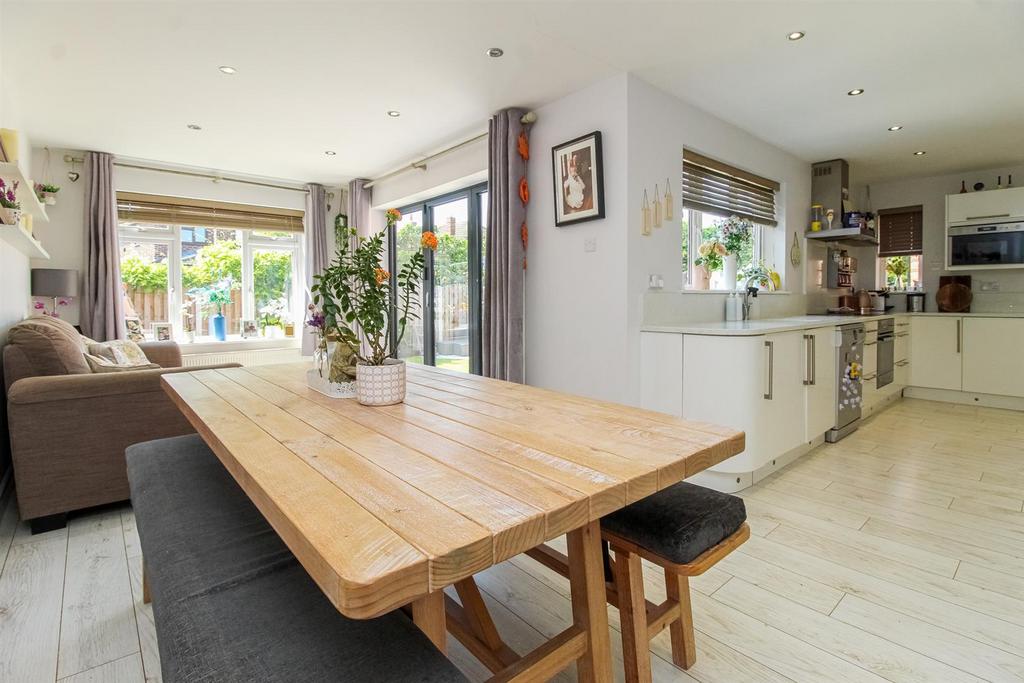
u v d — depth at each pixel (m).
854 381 3.88
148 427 2.53
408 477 0.89
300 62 2.84
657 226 3.17
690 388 2.88
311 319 1.67
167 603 0.93
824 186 4.75
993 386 4.70
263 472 0.91
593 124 3.14
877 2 2.28
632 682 1.25
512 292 3.47
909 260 5.48
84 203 4.45
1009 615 1.67
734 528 1.24
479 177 4.29
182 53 2.72
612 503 0.84
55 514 2.35
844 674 1.41
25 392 2.25
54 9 2.31
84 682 1.41
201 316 5.45
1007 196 4.59
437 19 2.42
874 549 2.11
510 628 1.62
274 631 0.83
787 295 4.46
